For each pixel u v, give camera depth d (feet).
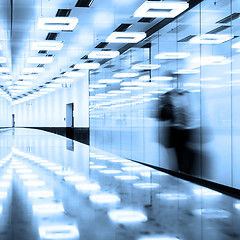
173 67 49.03
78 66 65.87
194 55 42.50
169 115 51.29
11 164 44.93
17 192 27.45
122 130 71.31
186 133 45.91
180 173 48.26
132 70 63.82
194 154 44.01
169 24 45.11
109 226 18.52
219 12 35.99
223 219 19.98
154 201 24.49
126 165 44.57
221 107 37.22
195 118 43.45
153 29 50.55
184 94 46.14
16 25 49.67
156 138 56.44
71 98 129.80
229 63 34.99
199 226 18.65
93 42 61.98
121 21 47.98
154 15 33.45
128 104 67.56
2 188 29.09
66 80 101.09
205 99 40.52
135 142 65.00
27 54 73.41
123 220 19.66
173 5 30.58
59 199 24.95
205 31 38.63
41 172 38.06
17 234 17.17
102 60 82.43
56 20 35.65
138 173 37.78
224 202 24.26
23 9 41.88
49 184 30.94
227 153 36.42
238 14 32.94
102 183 31.53
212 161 39.37
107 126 80.53
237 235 17.20
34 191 27.84
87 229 18.02
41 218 20.01
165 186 30.19
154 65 55.83
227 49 35.24
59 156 55.57
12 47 65.82
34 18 45.83
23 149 68.23
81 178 34.32
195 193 27.32
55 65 88.58
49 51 70.18
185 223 19.17
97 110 88.28
